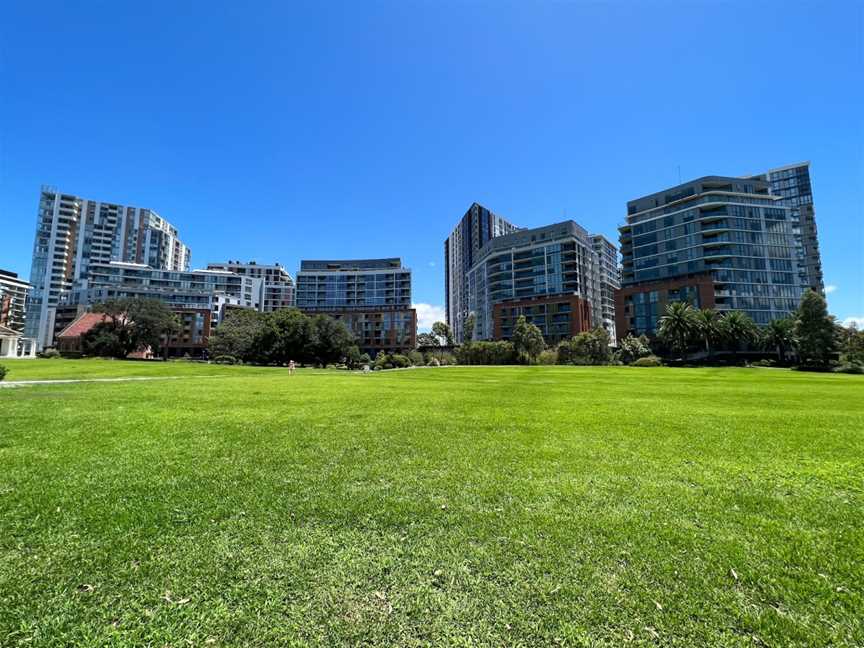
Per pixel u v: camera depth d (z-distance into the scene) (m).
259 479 6.36
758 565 3.94
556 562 3.98
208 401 14.62
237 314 88.62
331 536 4.50
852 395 19.55
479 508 5.28
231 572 3.80
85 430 9.54
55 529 4.57
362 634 3.05
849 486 6.20
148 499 5.49
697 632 3.07
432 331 138.88
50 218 143.38
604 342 80.69
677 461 7.49
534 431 10.00
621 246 118.81
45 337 136.62
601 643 2.96
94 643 2.94
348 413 12.41
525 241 134.75
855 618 3.20
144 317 74.88
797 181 136.38
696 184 108.19
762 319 97.62
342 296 148.50
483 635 3.04
